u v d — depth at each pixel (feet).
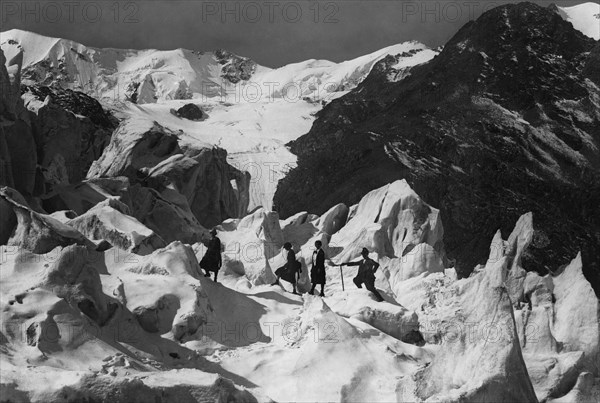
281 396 108.27
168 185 196.24
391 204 197.06
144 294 116.88
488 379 99.86
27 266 112.47
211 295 124.57
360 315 124.36
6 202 121.39
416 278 147.84
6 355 98.84
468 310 106.52
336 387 108.06
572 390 112.16
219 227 183.01
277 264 154.61
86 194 164.14
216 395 96.99
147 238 132.57
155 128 209.77
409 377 105.60
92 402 92.89
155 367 107.34
